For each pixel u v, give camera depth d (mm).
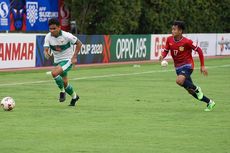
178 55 36469
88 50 79625
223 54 109500
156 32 109312
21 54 70688
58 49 37688
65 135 27922
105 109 37062
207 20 119250
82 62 78750
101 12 99688
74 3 96938
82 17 98312
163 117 33938
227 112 36531
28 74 64250
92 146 25469
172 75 65188
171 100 42188
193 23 116250
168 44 36688
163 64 49562
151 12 106688
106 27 99250
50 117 33406
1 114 34406
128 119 33062
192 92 37031
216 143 26453
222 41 108750
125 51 85938
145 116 34250
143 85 53312
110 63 82625
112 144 25969
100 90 48531
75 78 60031
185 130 29734
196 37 100500
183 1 112375
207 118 33812
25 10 88062
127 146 25578
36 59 72688
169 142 26578
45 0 91562
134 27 103125
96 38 80750
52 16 93312
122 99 42375
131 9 102062
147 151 24594
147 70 72250
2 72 65562
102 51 82062
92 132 28812
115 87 51188
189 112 36219
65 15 96375
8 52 68938
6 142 26078
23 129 29422
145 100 41938
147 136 27953
